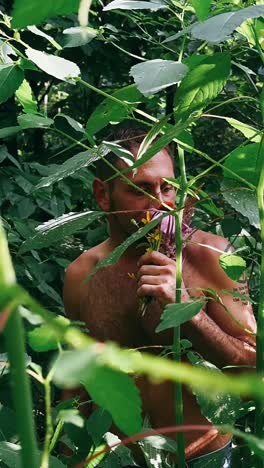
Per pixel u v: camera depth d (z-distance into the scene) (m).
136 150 1.59
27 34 3.03
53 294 2.56
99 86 3.78
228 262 1.27
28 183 2.57
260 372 1.10
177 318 0.92
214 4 1.28
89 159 1.15
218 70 1.06
